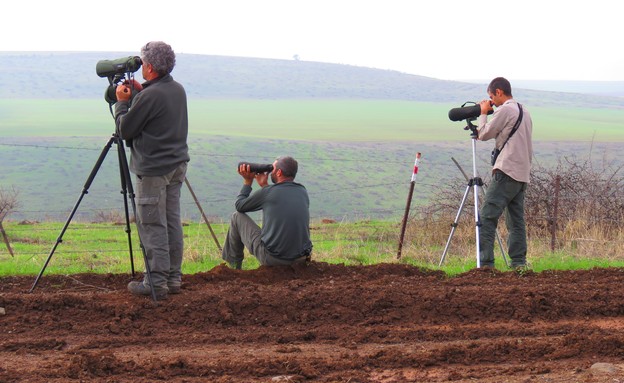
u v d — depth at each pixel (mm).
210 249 18625
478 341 10680
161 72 11836
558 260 16906
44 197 111625
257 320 11562
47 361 9617
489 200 15086
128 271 15273
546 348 10102
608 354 9930
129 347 10398
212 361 9578
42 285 13594
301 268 14156
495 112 14914
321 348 10414
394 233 22031
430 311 11961
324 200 103438
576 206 21719
